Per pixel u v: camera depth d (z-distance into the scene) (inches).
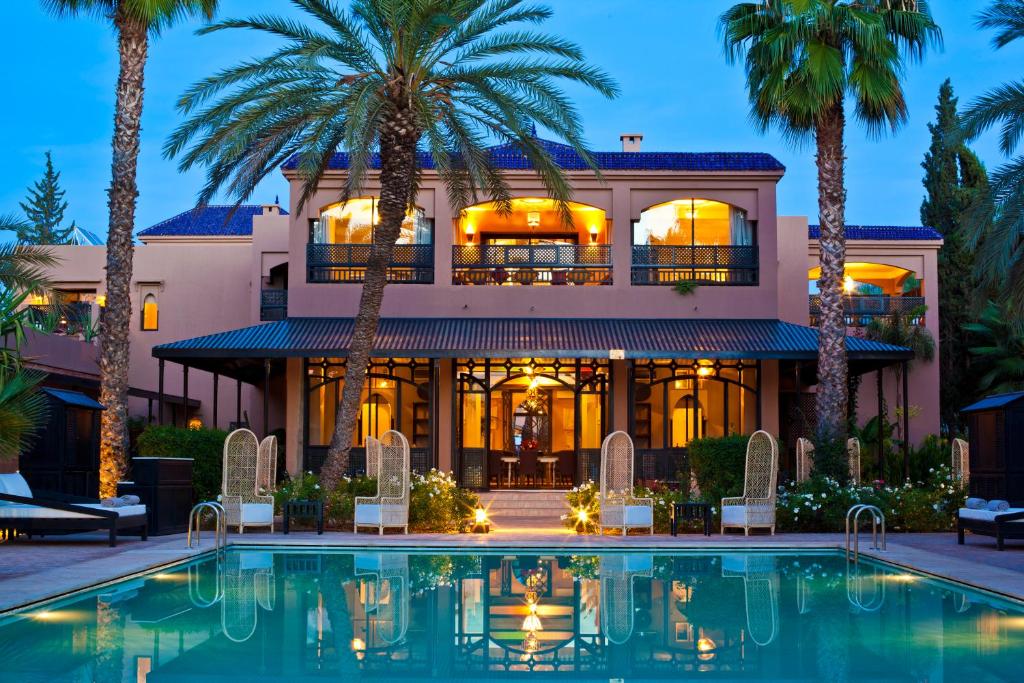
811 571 564.1
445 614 407.2
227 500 757.9
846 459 861.8
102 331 844.0
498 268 1124.5
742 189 1130.7
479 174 936.3
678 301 1112.2
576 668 310.0
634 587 491.5
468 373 1134.4
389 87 846.5
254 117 838.5
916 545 705.0
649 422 1109.7
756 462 770.8
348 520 802.8
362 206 1132.5
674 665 313.4
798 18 874.1
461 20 830.5
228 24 828.0
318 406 1118.4
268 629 371.2
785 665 312.0
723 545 676.7
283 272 1428.4
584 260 1130.7
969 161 1748.3
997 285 898.1
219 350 992.2
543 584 502.9
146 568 538.0
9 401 558.6
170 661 313.9
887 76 889.5
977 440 804.6
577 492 842.8
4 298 828.6
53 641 346.0
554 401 1170.0
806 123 956.0
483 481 1093.1
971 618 398.9
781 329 1084.5
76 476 815.7
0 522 639.1
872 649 336.8
